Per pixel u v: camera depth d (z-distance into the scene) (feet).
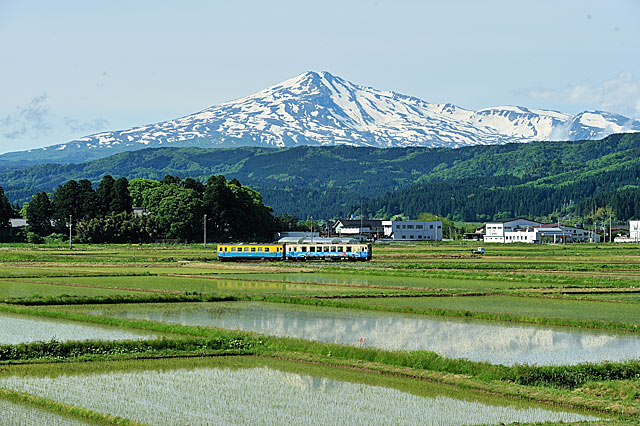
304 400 135.23
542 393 136.77
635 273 375.25
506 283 329.31
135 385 144.66
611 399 133.90
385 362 160.35
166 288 303.68
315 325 209.97
